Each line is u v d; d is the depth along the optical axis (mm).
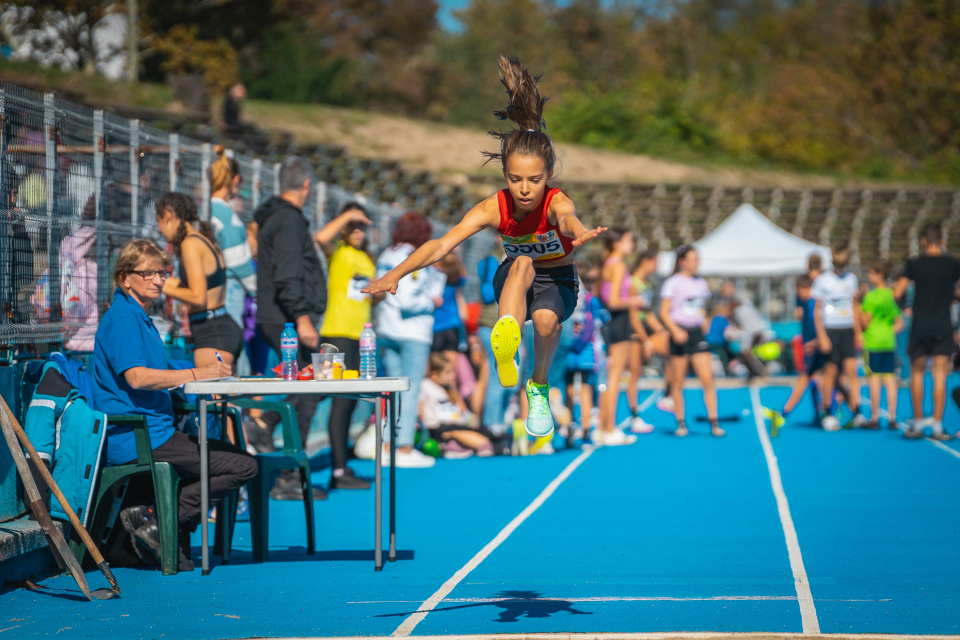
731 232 41281
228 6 76750
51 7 63656
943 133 99938
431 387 20812
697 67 122688
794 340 44000
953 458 19875
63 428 9617
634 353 25234
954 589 8680
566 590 8812
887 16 103562
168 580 9531
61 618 7938
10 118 10086
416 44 113188
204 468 9844
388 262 17609
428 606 8203
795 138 93688
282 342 10992
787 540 11422
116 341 9938
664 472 17953
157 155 13742
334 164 60562
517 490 15844
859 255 59156
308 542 11000
